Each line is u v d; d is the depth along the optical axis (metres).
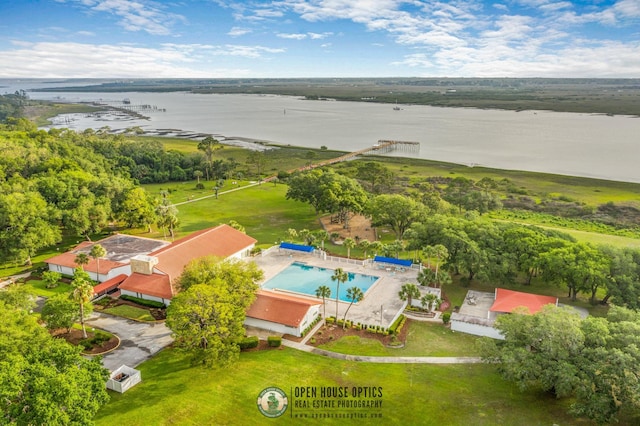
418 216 104.38
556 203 148.38
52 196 104.56
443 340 64.44
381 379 53.88
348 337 64.62
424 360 58.66
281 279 86.25
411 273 88.94
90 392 41.09
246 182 176.75
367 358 59.03
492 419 46.38
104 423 45.66
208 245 90.69
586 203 150.25
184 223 123.81
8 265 90.25
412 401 49.53
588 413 42.84
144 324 68.44
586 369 45.50
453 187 159.25
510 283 83.69
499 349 52.81
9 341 46.41
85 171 136.25
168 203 116.94
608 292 70.88
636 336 46.34
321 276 87.81
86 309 64.06
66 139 196.62
